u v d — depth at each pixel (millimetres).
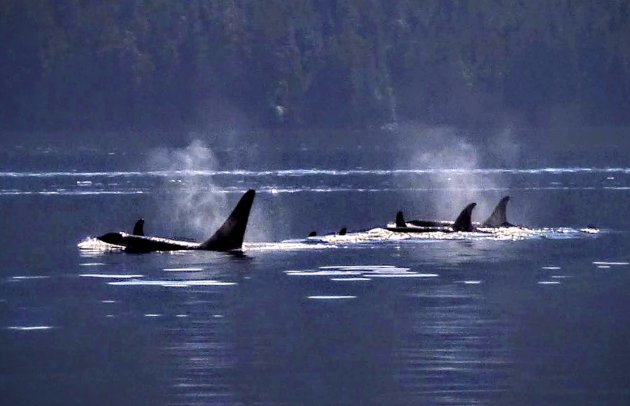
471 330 120500
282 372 104188
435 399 95875
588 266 171375
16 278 157625
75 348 113062
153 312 131125
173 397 96750
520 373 103312
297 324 124250
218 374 103500
